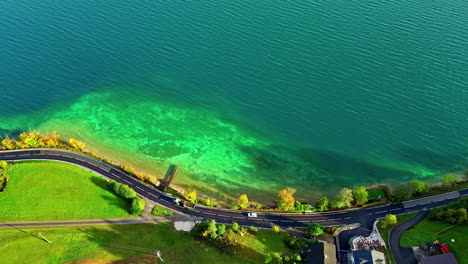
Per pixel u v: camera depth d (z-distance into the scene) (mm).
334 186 164875
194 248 134000
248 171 170875
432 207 147750
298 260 126875
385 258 129500
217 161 175000
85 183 157500
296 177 168625
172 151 179250
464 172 168125
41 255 132375
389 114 193500
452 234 133375
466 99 198625
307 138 184875
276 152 179250
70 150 173000
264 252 132625
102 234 139500
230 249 132625
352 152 178250
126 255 131875
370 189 160125
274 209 150500
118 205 149750
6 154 169500
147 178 159500
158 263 128875
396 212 147125
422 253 130000
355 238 136250
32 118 195125
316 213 148875
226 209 151000
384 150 178500
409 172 169500
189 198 151250
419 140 181875
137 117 197000
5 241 136750
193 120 195125
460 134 183375
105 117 196750
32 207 148625
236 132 188625
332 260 123062
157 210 148750
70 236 138750
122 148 179875
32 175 160125
